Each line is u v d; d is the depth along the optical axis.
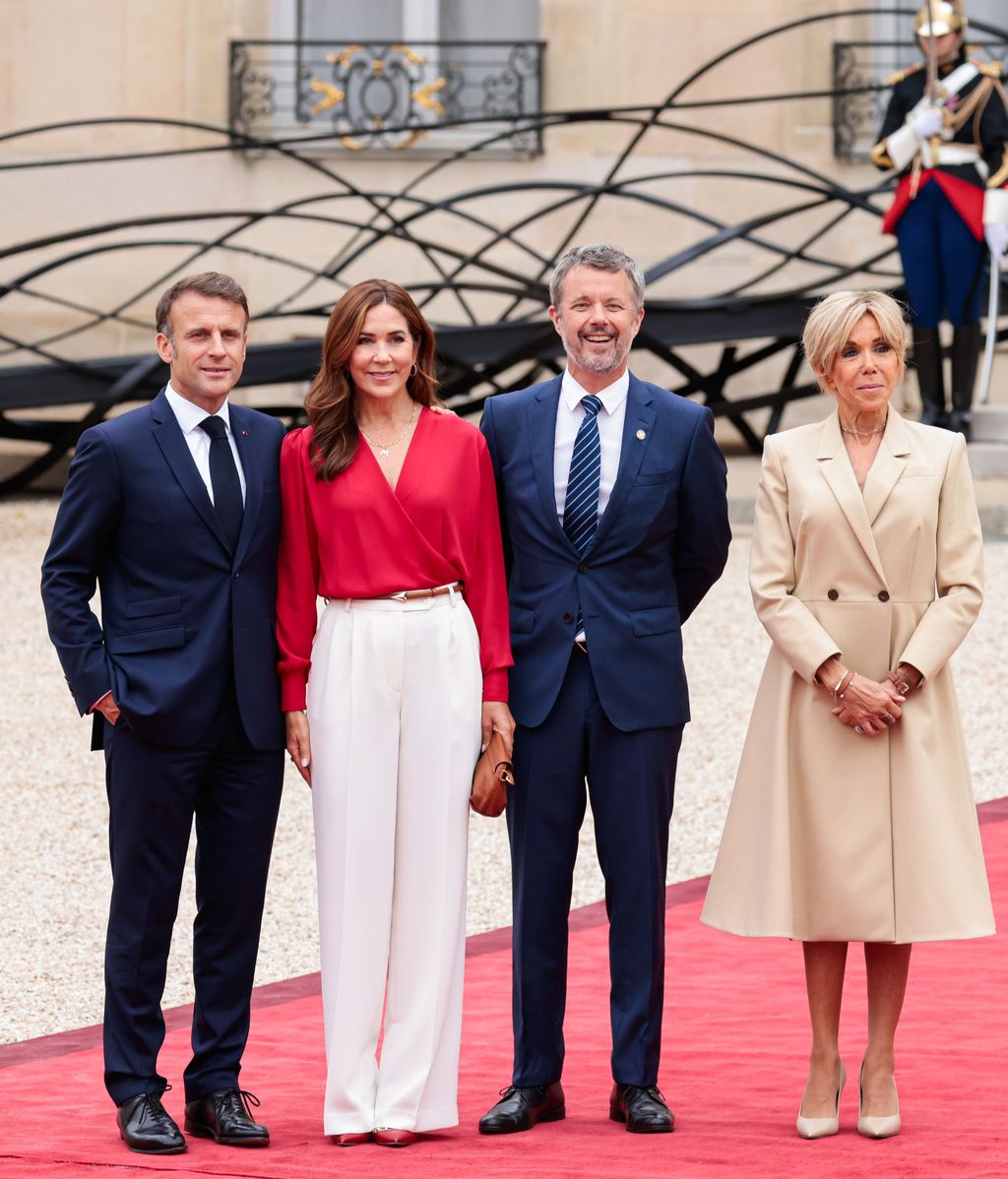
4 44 31.97
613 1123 8.55
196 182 32.47
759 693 8.72
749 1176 7.53
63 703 17.31
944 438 8.66
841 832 8.44
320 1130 8.52
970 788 8.56
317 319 32.41
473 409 27.30
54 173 32.00
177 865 8.46
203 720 8.32
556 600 8.65
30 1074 9.52
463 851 8.56
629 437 8.68
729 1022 10.11
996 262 23.34
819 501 8.54
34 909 12.39
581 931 11.89
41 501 28.33
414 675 8.42
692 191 32.81
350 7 33.72
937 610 8.45
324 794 8.46
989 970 10.80
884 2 33.00
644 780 8.57
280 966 11.39
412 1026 8.42
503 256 32.75
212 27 32.50
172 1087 9.24
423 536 8.43
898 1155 7.81
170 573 8.39
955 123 23.38
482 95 33.50
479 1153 8.04
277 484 8.52
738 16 32.78
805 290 26.66
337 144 32.84
